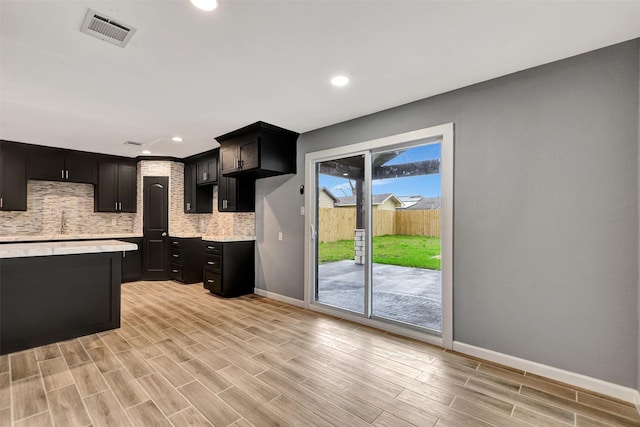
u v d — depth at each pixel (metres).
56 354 2.68
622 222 2.07
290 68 2.44
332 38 2.04
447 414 1.90
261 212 4.74
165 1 1.67
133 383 2.22
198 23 1.87
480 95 2.67
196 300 4.43
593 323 2.17
